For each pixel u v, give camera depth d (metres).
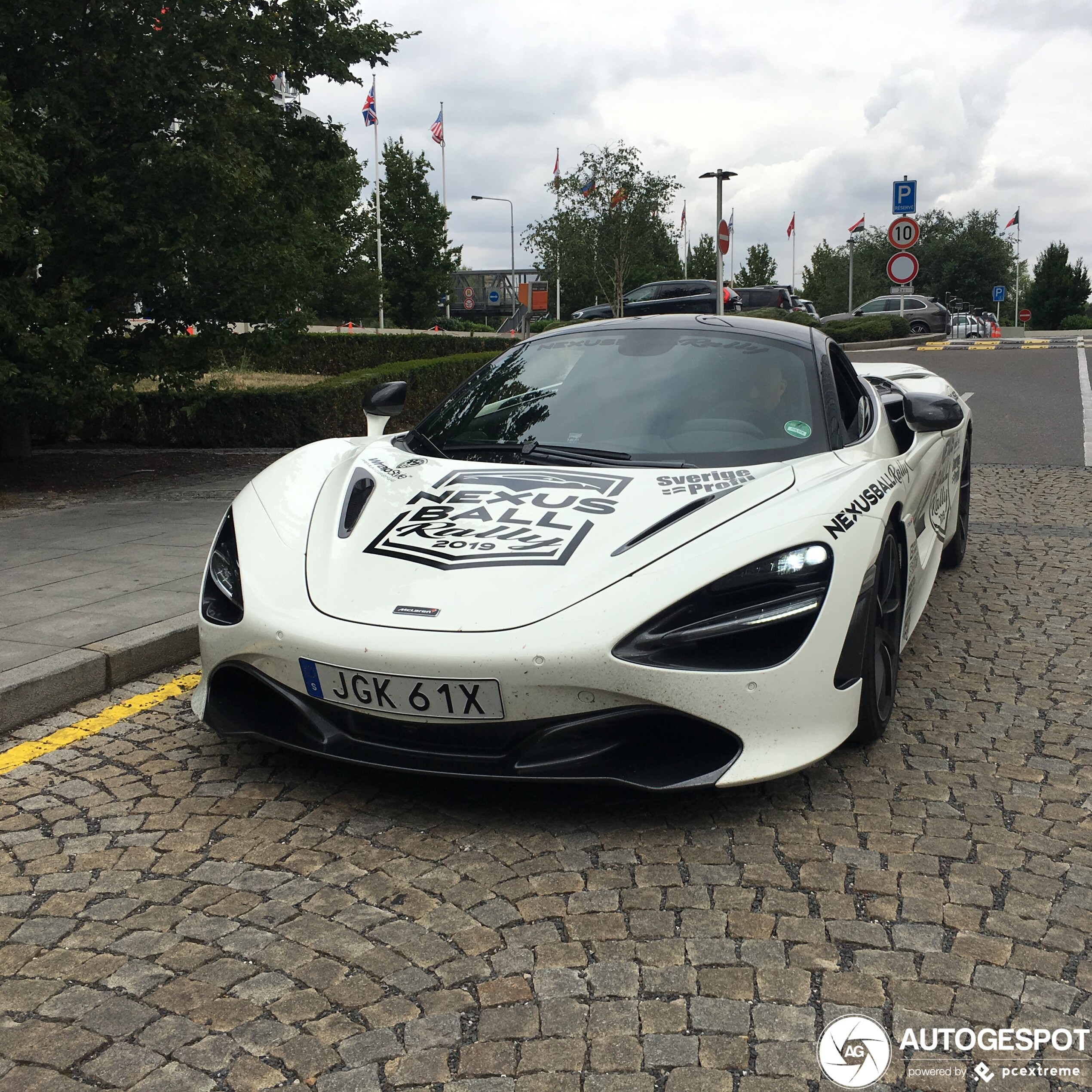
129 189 8.09
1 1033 1.85
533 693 2.46
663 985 1.97
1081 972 2.00
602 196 24.91
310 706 2.71
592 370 3.69
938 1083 1.70
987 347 23.78
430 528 2.87
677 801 2.74
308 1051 1.79
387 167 43.50
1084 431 10.95
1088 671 3.84
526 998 1.93
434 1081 1.72
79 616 4.22
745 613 2.54
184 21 7.96
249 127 8.47
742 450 3.20
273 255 8.74
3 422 8.64
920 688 3.66
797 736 2.60
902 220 15.16
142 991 1.97
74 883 2.38
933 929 2.15
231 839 2.57
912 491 3.66
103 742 3.22
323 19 9.50
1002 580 5.25
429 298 43.91
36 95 7.55
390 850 2.51
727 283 28.62
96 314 7.59
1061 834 2.57
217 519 6.51
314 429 10.62
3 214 6.91
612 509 2.84
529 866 2.42
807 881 2.34
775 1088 1.69
